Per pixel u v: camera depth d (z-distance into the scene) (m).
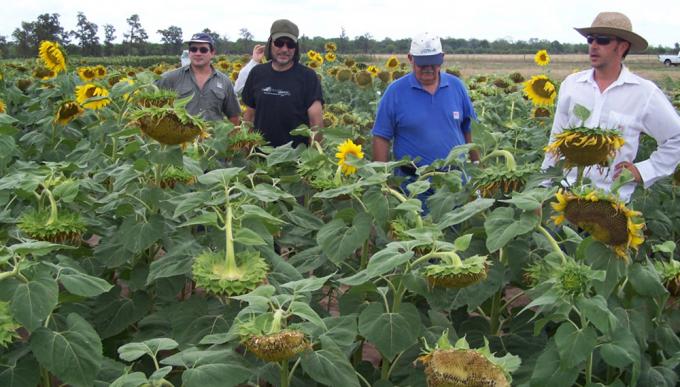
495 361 2.25
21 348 2.76
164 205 3.48
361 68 14.66
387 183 4.10
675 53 62.25
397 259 2.61
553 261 2.81
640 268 2.93
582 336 2.55
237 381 2.36
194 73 7.48
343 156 4.00
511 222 3.00
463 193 3.68
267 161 4.68
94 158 4.62
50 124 6.19
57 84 7.76
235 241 2.77
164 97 3.96
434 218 3.67
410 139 5.75
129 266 3.74
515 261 3.27
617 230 2.79
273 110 6.55
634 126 4.65
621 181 2.96
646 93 4.62
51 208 3.31
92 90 5.79
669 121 4.61
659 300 3.10
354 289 3.00
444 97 5.75
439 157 5.68
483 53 64.00
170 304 3.61
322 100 6.75
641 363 3.01
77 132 6.29
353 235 3.33
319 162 4.28
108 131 4.70
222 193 3.16
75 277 2.62
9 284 2.46
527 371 3.06
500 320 3.71
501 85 10.84
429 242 2.71
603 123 4.71
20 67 13.22
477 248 3.41
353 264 3.90
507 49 64.44
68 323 2.62
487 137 4.15
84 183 3.70
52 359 2.49
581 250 2.95
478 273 2.61
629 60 54.03
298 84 6.58
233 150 5.11
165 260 3.19
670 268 3.06
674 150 4.62
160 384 2.29
